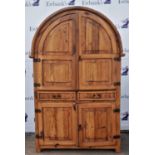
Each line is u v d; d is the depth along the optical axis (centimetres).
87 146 287
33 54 274
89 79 277
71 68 276
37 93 280
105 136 286
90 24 271
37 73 278
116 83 278
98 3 350
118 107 281
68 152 298
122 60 355
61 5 351
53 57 275
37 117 285
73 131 285
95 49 273
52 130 286
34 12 350
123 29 352
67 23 271
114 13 350
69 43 273
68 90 278
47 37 273
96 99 280
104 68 276
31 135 361
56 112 283
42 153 294
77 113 281
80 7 268
